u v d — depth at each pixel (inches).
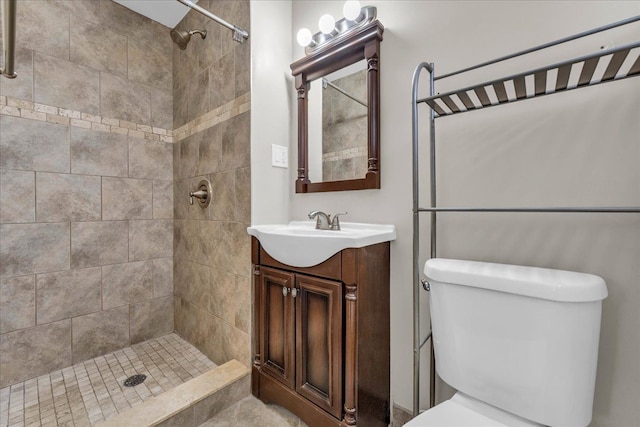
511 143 38.6
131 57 77.5
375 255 45.3
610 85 32.4
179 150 82.7
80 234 69.4
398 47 48.9
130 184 77.7
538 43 36.7
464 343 34.2
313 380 46.1
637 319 31.4
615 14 32.3
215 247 69.0
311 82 61.6
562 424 28.7
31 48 62.4
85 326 70.0
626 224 31.9
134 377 62.9
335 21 57.4
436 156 44.6
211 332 70.6
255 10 59.8
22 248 61.7
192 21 76.4
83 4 69.4
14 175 60.6
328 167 58.5
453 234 43.2
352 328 41.2
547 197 36.3
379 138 50.6
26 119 61.9
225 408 53.9
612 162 32.4
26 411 51.8
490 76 40.1
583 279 29.3
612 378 32.8
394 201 49.2
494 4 39.9
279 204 64.1
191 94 77.1
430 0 45.4
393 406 49.1
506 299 31.2
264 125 61.3
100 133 72.4
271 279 52.3
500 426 29.4
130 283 77.8
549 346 28.8
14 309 60.6
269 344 53.6
